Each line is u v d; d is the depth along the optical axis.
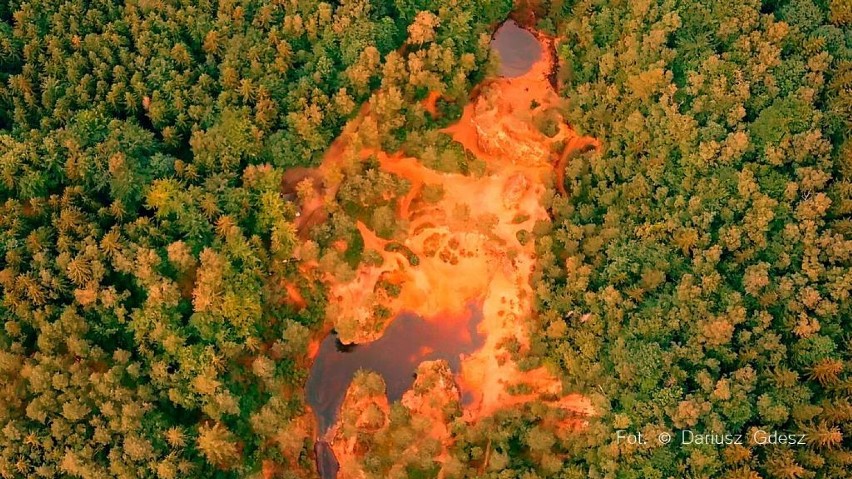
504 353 108.75
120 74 106.81
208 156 104.31
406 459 102.44
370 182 110.12
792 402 89.94
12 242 95.56
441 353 110.69
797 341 93.31
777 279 95.81
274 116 107.94
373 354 110.56
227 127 105.00
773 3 111.31
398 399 108.44
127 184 99.69
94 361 94.44
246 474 97.88
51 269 95.50
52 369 91.88
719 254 98.31
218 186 103.88
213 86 108.94
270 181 105.06
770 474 88.12
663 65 107.25
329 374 109.62
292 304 108.12
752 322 95.19
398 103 110.25
